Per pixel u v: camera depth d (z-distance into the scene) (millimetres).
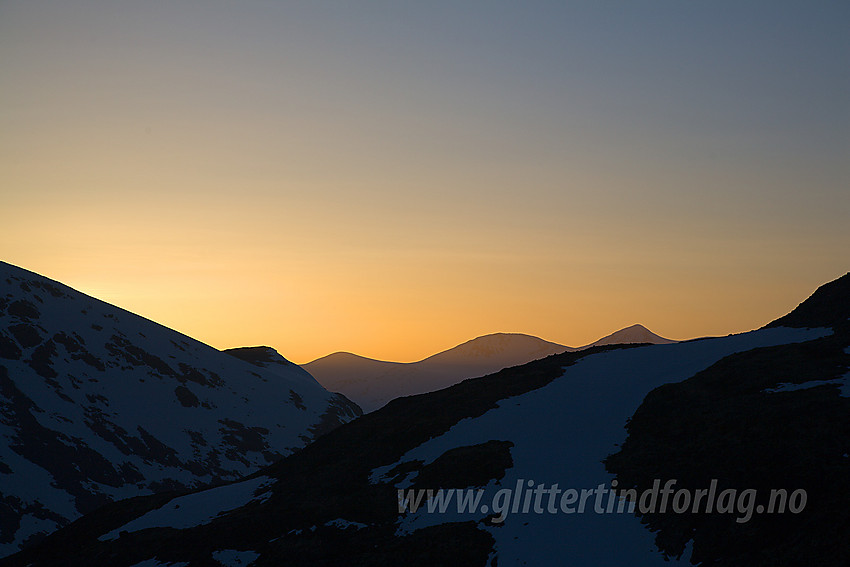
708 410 47094
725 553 33719
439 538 41000
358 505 48500
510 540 39375
